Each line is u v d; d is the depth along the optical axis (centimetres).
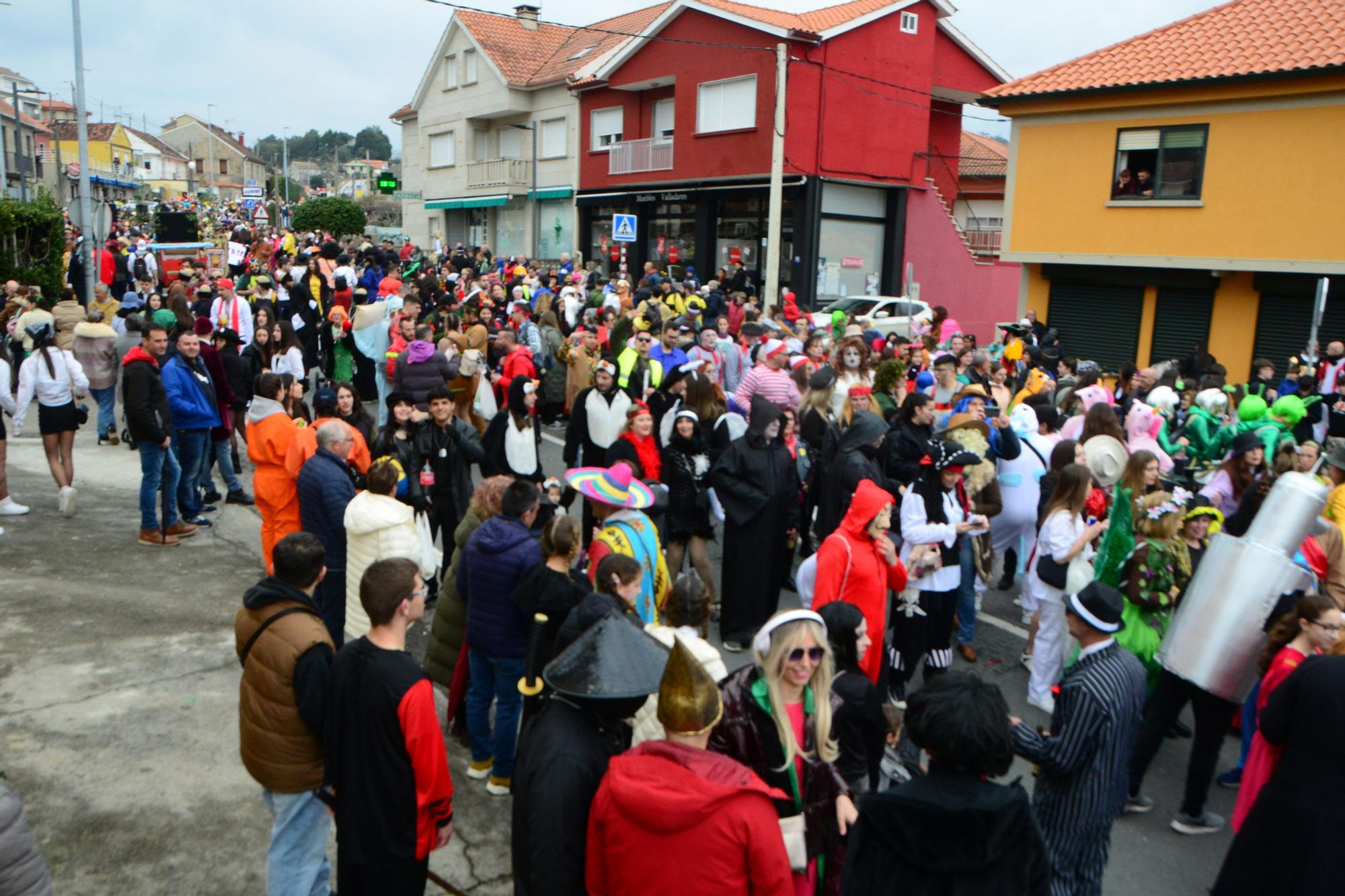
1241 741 571
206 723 562
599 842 287
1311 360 1329
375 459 710
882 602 550
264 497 680
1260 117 1816
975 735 272
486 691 514
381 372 1307
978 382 1055
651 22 3294
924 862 265
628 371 1044
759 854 267
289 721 374
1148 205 1973
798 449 871
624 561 441
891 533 707
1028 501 805
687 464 753
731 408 966
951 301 3033
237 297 1369
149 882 425
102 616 698
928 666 626
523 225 3712
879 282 2908
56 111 9469
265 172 15388
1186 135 1917
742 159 2727
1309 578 482
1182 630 499
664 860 267
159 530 877
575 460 902
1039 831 276
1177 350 2006
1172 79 1880
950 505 629
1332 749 369
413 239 4428
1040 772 409
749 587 719
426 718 354
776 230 2081
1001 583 888
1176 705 523
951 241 2997
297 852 386
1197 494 760
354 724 357
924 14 2834
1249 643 480
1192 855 501
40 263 2019
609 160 3231
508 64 3600
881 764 423
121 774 505
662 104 3102
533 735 313
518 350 1108
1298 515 478
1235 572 484
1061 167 2102
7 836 263
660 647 328
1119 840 514
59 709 564
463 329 1396
